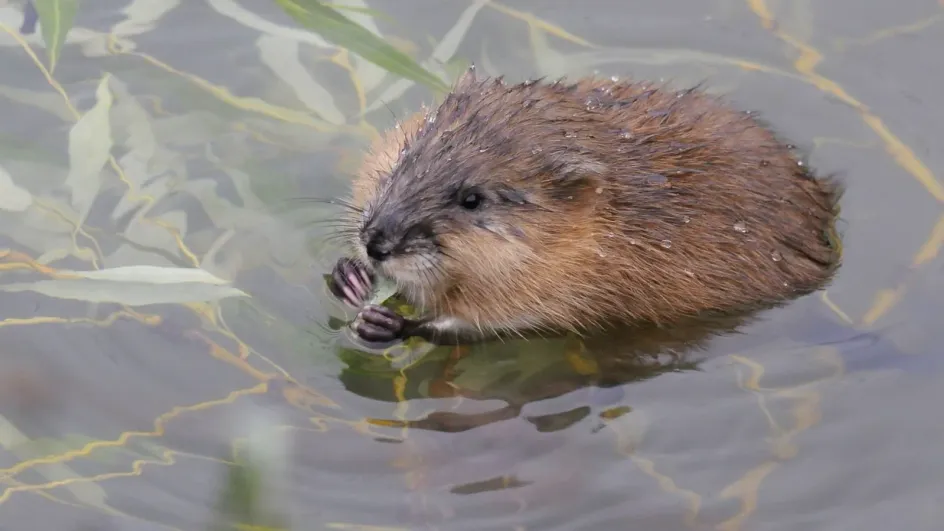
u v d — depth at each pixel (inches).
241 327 365.1
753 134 393.4
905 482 322.0
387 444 328.2
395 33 482.3
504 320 371.9
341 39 386.6
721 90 471.5
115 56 463.2
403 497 313.0
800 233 382.9
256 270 384.5
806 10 508.1
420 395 347.9
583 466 325.4
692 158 374.0
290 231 399.9
